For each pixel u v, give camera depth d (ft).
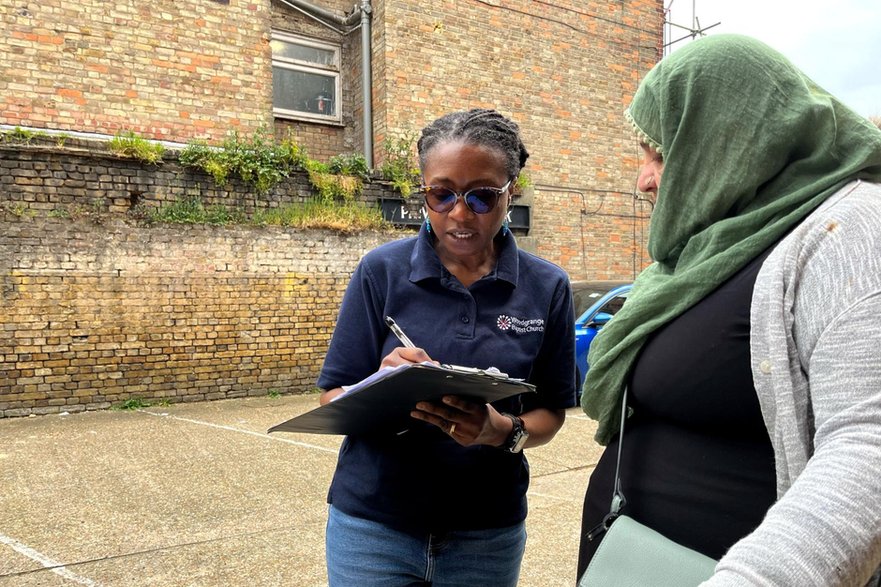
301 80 30.63
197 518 11.87
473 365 4.84
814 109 3.26
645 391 3.76
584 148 33.04
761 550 2.30
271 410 21.04
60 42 22.59
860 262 2.69
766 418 3.04
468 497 4.86
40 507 12.19
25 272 19.38
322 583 9.55
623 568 3.47
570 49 32.63
